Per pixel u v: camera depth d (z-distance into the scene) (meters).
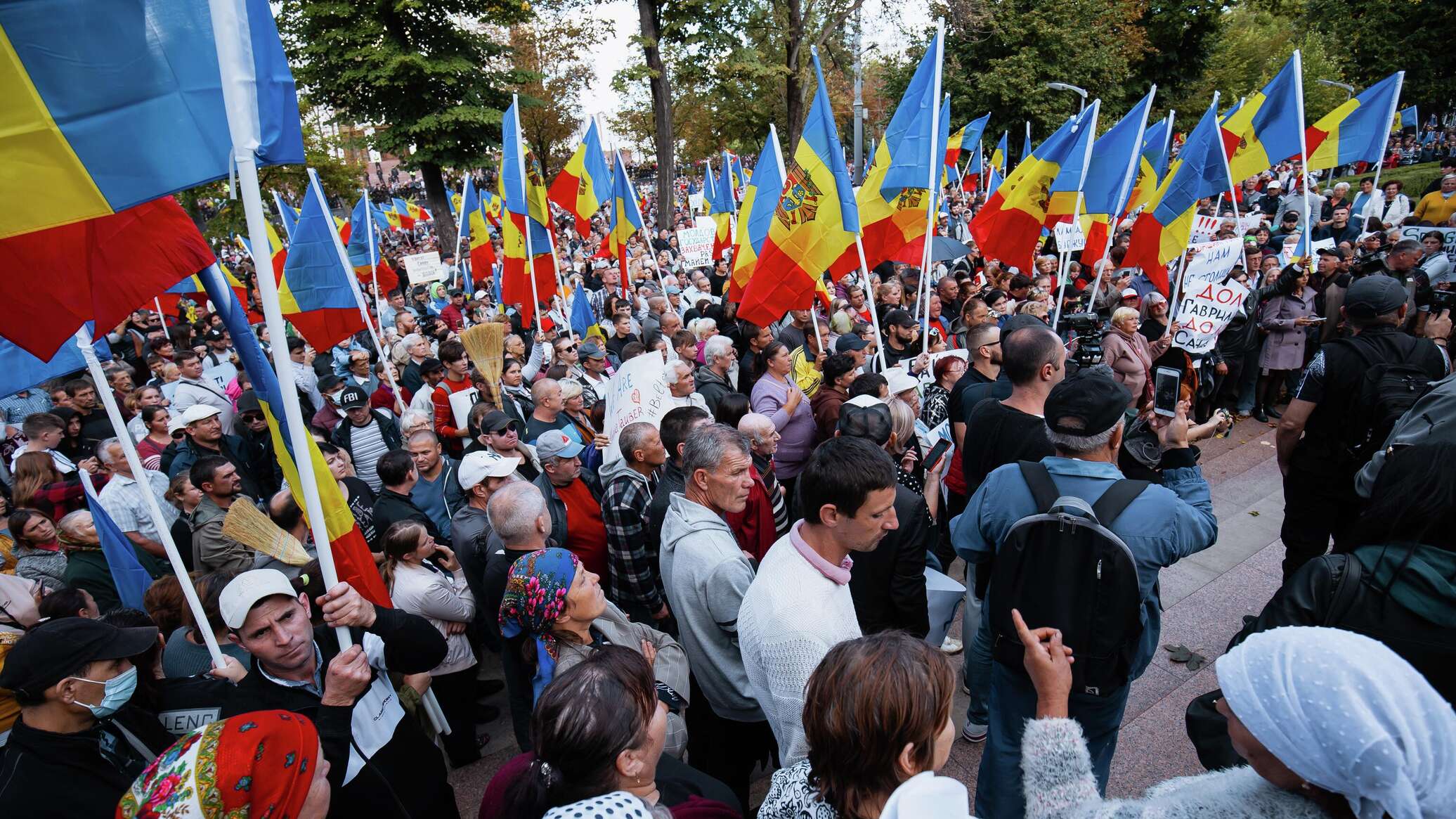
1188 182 7.61
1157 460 2.80
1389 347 3.90
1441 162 23.91
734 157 17.36
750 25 25.09
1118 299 8.91
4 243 2.29
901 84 33.09
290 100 2.31
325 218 6.82
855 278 11.67
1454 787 1.13
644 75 23.19
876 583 3.27
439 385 7.13
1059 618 2.35
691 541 3.08
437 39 22.67
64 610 3.16
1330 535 4.24
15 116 2.12
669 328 9.05
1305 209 8.09
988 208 8.61
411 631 2.79
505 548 3.38
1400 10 32.81
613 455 4.40
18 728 2.25
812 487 2.38
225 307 2.65
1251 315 7.86
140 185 2.24
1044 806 1.77
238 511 2.59
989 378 4.98
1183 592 5.03
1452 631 2.00
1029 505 2.59
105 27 2.15
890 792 1.60
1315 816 1.31
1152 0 32.84
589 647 2.69
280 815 1.79
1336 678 1.20
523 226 8.53
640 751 1.89
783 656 2.31
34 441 6.01
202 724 2.66
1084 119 7.16
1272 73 44.19
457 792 3.95
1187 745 3.76
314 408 8.35
